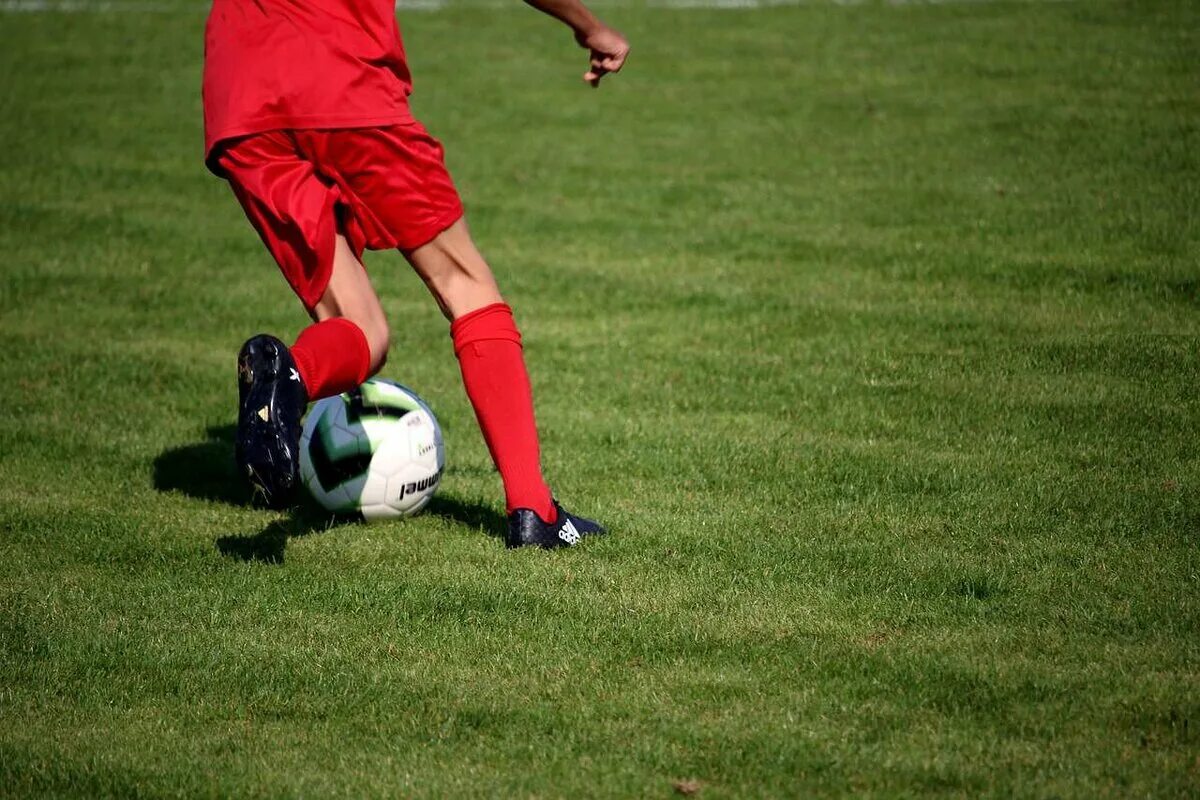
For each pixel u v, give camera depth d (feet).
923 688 28.12
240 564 37.35
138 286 76.28
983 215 82.02
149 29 154.61
